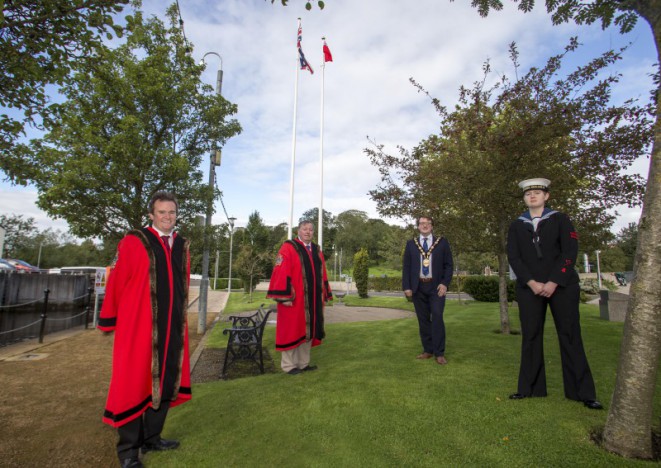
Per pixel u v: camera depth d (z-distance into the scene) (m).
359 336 7.29
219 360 6.34
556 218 3.33
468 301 16.59
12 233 56.38
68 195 6.89
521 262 3.39
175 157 7.61
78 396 4.55
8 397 4.50
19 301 12.37
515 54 6.00
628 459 2.30
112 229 7.82
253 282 29.75
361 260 23.97
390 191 7.49
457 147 6.37
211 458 2.65
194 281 49.22
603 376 3.85
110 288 2.65
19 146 4.47
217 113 8.69
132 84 7.43
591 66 5.54
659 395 3.27
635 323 2.42
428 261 4.92
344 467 2.44
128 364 2.62
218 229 9.35
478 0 4.13
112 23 3.80
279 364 5.95
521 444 2.56
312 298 4.96
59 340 8.55
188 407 3.70
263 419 3.22
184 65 8.52
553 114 5.59
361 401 3.47
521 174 5.73
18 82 3.93
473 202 6.25
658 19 2.57
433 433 2.79
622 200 6.13
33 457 3.01
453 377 4.04
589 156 5.77
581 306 11.83
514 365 4.43
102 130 7.46
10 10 3.60
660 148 2.39
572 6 3.72
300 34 18.05
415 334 7.00
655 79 2.95
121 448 2.61
